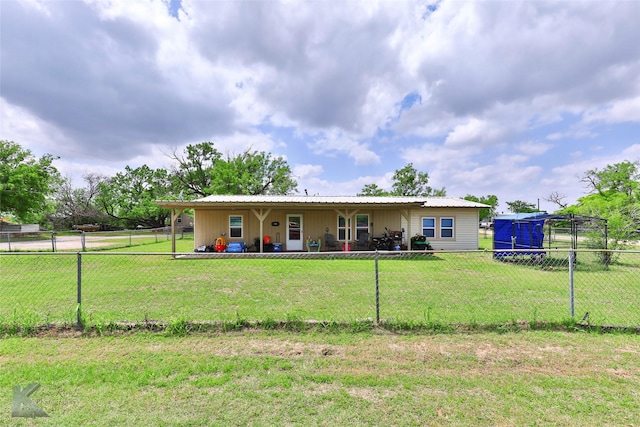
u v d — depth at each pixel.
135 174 43.38
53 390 2.58
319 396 2.53
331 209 15.45
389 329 4.08
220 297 5.89
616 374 2.92
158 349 3.44
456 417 2.26
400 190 39.72
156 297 5.86
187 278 7.68
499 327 4.07
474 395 2.56
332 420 2.22
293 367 3.05
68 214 42.62
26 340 3.65
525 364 3.13
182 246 18.58
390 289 6.61
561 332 3.98
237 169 31.53
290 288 6.67
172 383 2.71
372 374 2.91
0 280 7.36
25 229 34.22
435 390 2.63
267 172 33.75
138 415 2.26
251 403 2.43
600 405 2.42
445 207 16.19
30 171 30.25
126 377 2.80
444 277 8.04
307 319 4.37
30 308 5.05
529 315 4.70
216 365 3.06
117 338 3.73
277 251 14.70
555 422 2.21
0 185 27.97
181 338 3.76
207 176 34.91
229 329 4.02
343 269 9.23
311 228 15.72
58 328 3.96
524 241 13.59
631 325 4.09
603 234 11.45
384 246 14.98
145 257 11.86
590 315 4.79
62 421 2.18
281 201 13.31
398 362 3.17
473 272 8.90
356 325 4.08
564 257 12.66
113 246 17.84
